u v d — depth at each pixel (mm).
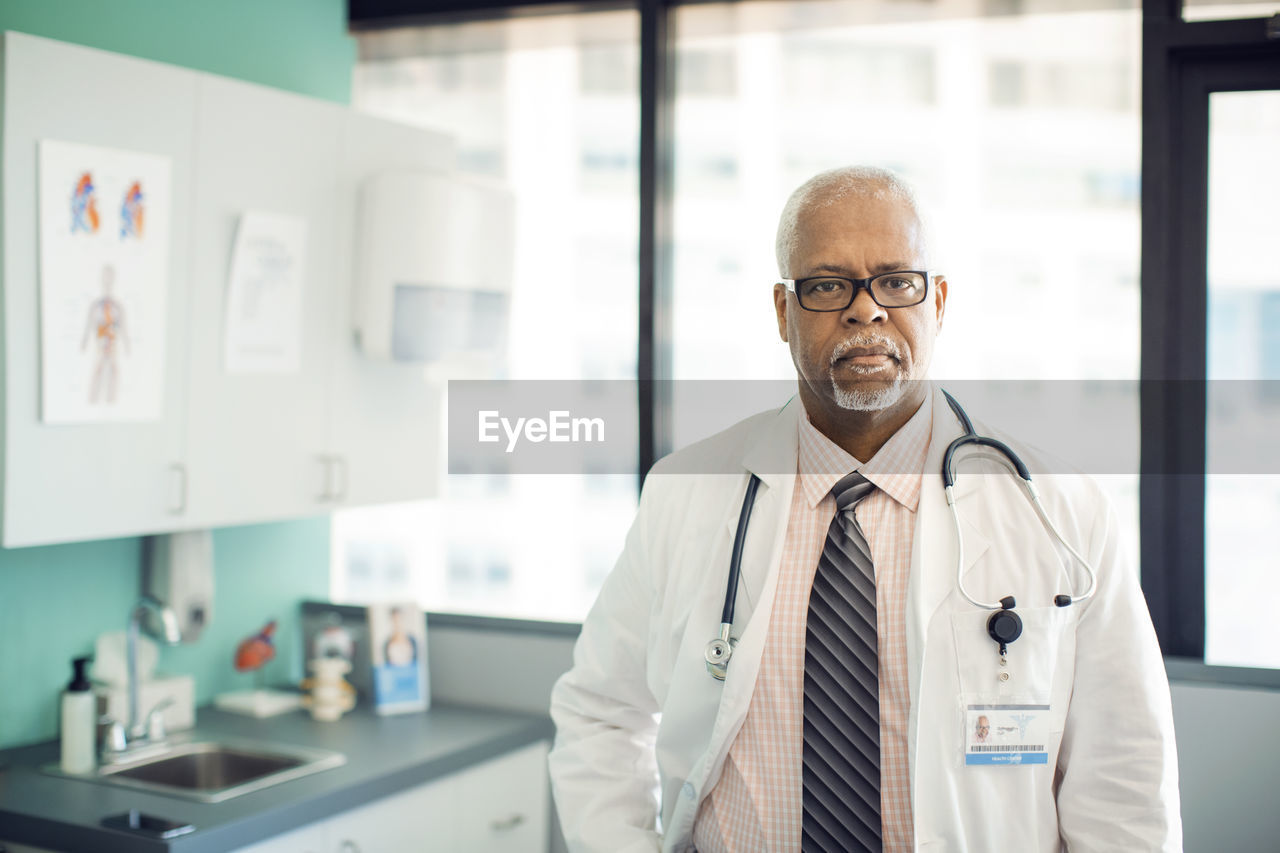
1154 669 1294
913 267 1297
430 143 2789
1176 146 2393
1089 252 2445
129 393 2135
